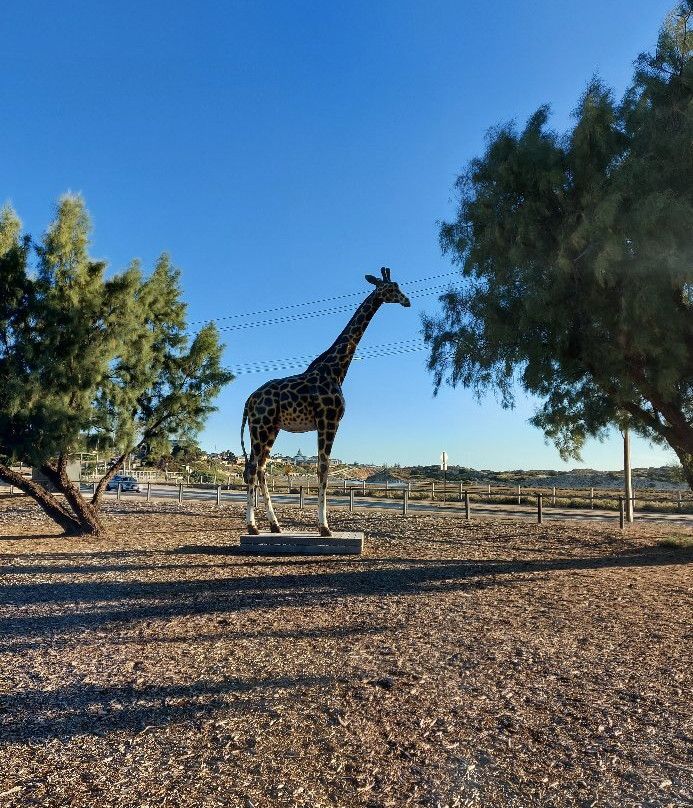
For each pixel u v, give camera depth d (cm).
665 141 1009
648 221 932
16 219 1483
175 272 1806
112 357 1463
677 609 804
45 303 1393
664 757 400
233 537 1566
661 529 1795
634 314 981
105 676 551
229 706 481
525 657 603
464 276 1188
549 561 1218
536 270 1073
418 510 2417
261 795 353
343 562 1193
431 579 1008
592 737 430
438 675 552
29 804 343
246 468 1406
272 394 1384
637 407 1227
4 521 1930
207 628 705
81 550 1331
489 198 1153
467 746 415
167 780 370
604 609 802
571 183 1080
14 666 580
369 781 370
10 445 1350
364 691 512
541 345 1106
